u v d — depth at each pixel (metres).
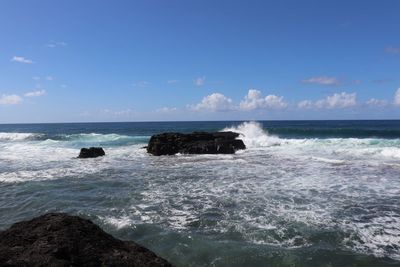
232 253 8.27
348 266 7.64
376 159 21.91
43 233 6.67
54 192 14.51
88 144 38.38
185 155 27.02
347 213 11.08
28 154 29.12
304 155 24.62
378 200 12.53
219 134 33.38
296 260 7.89
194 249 8.52
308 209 11.50
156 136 29.84
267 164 21.11
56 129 92.94
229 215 10.97
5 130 91.38
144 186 15.37
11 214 11.73
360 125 79.56
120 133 65.44
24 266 5.63
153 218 10.77
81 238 6.61
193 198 13.09
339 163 20.61
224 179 16.66
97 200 13.05
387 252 8.29
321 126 76.81
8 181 17.03
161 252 8.42
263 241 8.96
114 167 21.25
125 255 6.44
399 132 41.81
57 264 5.71
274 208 11.64
